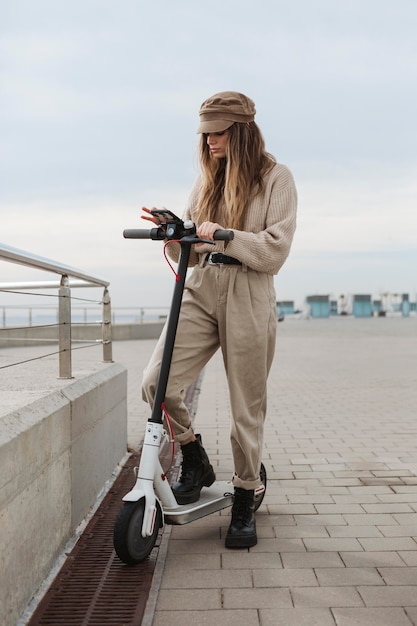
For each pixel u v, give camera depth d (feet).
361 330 98.22
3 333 46.42
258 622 6.92
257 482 9.48
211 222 9.32
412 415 20.59
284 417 20.34
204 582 7.94
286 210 9.34
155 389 9.09
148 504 8.28
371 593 7.59
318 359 43.21
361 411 21.44
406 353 48.55
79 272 11.14
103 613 7.19
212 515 10.64
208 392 26.50
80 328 60.39
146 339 71.61
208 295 9.41
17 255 8.14
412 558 8.67
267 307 9.40
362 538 9.45
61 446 8.82
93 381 11.38
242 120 9.25
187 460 9.56
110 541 9.30
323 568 8.34
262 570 8.29
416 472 13.35
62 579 8.07
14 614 6.91
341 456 14.87
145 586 7.84
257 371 9.39
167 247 9.70
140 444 16.08
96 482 11.19
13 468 6.88
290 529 9.87
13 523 6.89
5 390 9.43
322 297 341.21
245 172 9.28
